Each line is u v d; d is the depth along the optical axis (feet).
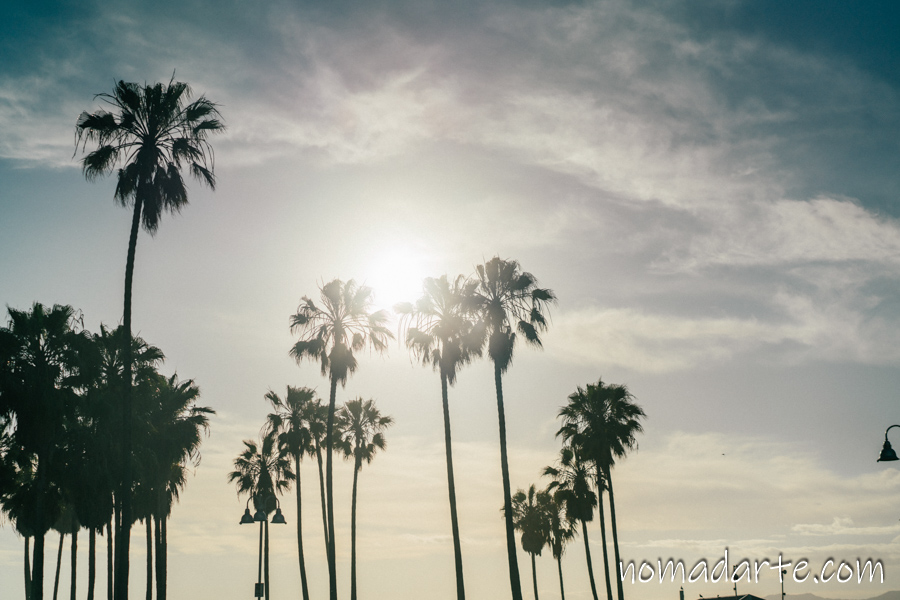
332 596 141.90
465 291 137.18
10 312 118.42
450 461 132.57
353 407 192.95
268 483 195.52
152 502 146.00
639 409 166.30
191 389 154.40
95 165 98.02
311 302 152.05
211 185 101.55
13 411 114.93
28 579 168.35
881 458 92.68
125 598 91.20
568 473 174.60
